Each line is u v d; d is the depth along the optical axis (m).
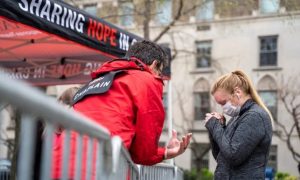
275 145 27.31
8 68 7.40
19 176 0.98
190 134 2.96
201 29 28.53
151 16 15.10
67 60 7.20
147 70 2.78
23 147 0.97
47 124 1.11
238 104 3.23
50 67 7.30
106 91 2.57
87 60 7.11
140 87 2.57
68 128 1.28
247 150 3.03
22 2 3.88
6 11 3.72
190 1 15.44
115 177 1.99
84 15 4.75
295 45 27.08
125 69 2.70
